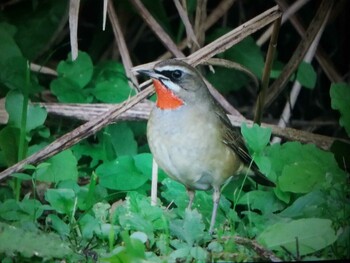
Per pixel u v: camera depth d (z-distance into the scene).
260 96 12.53
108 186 11.58
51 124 13.12
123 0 15.05
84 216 10.50
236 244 9.81
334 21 16.17
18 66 13.60
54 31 14.88
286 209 10.80
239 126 12.66
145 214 10.48
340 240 9.83
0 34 13.73
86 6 16.77
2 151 11.89
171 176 10.86
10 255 9.45
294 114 16.56
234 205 11.17
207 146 10.56
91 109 12.70
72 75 13.50
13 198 11.41
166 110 10.55
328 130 15.86
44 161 11.53
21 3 14.95
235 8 16.73
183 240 10.09
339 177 11.46
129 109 11.84
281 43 16.92
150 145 10.76
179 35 14.78
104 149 12.69
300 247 9.66
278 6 12.19
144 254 9.41
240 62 14.53
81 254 9.75
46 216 11.12
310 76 13.66
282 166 11.79
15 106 11.86
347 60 16.50
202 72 14.86
